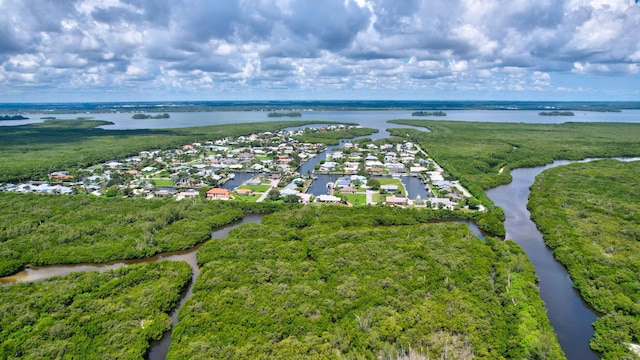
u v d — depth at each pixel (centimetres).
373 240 14250
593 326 9944
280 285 11044
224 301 10325
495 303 10331
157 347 9288
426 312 9856
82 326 9425
